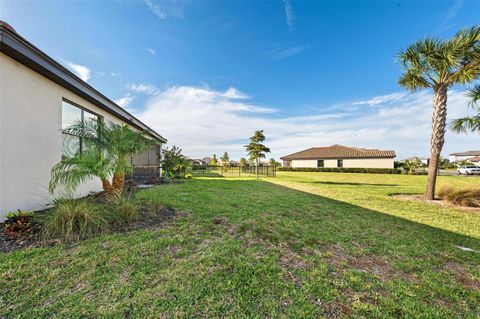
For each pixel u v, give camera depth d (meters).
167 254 2.67
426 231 4.00
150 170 13.62
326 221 4.45
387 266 2.61
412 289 2.14
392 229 4.07
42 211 4.29
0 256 2.47
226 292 1.98
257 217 4.49
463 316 1.79
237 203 5.82
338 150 32.88
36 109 4.41
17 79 3.97
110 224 3.54
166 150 12.56
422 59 7.20
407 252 3.02
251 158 17.98
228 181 12.50
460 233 3.93
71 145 5.59
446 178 19.00
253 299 1.89
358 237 3.56
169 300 1.84
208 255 2.67
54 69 4.48
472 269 2.59
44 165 4.61
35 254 2.55
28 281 2.04
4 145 3.72
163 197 6.17
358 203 6.57
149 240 3.06
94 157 4.09
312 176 21.17
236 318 1.67
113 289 1.96
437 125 7.55
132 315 1.66
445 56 6.59
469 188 6.93
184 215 4.42
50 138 4.81
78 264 2.37
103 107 7.05
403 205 6.39
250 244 3.08
